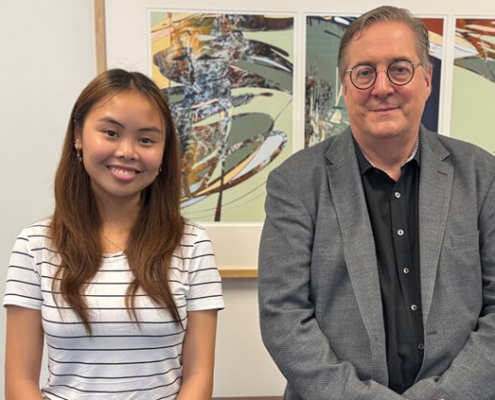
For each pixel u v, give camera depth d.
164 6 1.39
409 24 1.00
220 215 1.49
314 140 1.48
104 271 0.97
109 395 0.94
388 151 1.06
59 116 1.46
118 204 1.05
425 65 1.01
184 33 1.41
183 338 1.04
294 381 0.98
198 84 1.44
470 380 0.93
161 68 1.42
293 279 1.03
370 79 1.00
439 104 1.48
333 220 1.04
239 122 1.46
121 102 0.96
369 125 1.01
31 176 1.48
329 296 1.02
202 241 1.05
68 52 1.44
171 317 0.96
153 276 0.97
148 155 0.98
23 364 0.97
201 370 1.01
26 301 0.97
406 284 1.02
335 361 0.97
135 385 0.95
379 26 0.99
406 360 1.00
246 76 1.44
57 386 0.96
